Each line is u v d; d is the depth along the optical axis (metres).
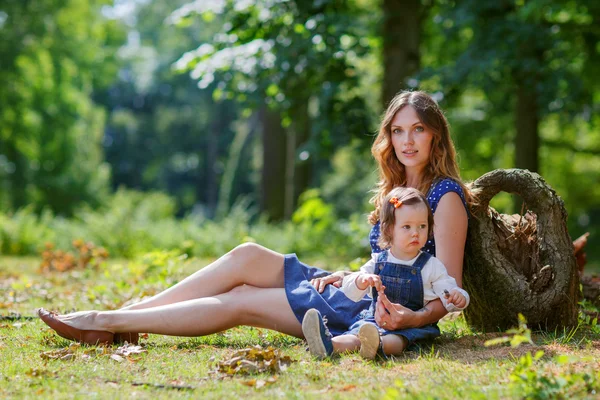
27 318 5.19
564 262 4.23
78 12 23.84
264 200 18.03
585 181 22.02
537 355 3.07
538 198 4.26
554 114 12.30
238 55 10.90
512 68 11.42
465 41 13.62
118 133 48.41
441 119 4.20
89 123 30.20
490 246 4.27
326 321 3.92
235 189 37.81
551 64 11.89
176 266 6.98
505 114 15.34
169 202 23.06
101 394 3.00
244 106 11.11
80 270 9.34
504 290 4.25
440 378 3.16
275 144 17.97
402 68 12.27
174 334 3.98
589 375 2.96
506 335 4.09
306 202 14.48
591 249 18.62
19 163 25.95
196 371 3.43
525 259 4.36
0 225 14.27
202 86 10.98
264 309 3.98
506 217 4.62
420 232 3.79
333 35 10.31
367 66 15.12
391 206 3.82
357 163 24.33
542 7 11.05
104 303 6.04
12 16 22.12
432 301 3.82
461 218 4.04
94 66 27.80
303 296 3.96
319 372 3.32
